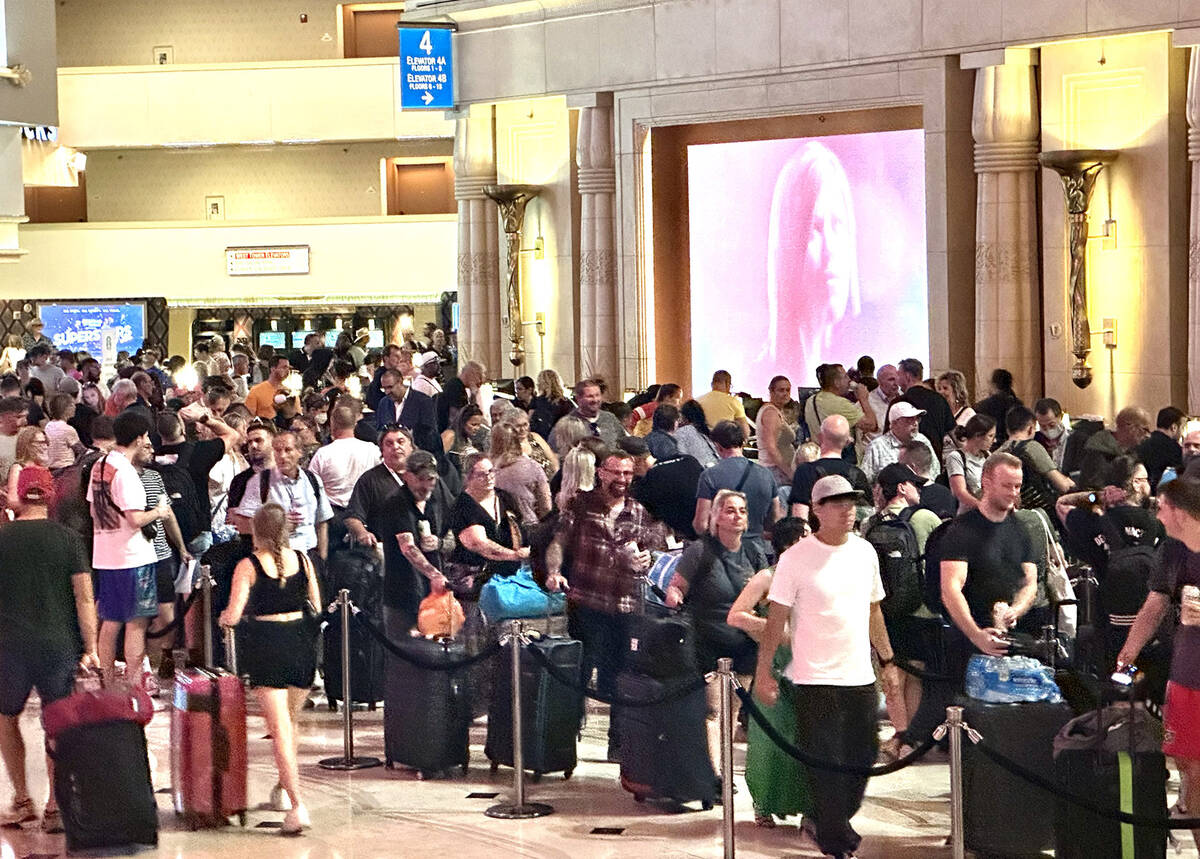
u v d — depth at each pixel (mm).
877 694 7254
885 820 7871
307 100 29125
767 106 18453
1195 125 15148
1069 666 7840
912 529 8938
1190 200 15742
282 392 15758
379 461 11133
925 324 17688
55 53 25031
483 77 21234
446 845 7699
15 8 24109
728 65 18719
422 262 28953
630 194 19844
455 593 9180
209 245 29438
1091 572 8773
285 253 29234
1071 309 16422
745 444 14828
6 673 7957
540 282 21328
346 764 9180
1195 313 15141
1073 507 9008
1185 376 15820
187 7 30984
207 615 10352
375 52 30375
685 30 19078
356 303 29234
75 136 29594
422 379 14922
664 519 10367
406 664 8984
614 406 13578
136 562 9867
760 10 18391
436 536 9562
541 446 11992
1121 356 16250
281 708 8039
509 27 20859
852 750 7191
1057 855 6785
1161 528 8523
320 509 10422
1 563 7895
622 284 20016
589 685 8789
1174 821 6332
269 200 31188
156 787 8781
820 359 18719
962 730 6898
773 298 19125
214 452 11289
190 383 16625
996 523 7355
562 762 8781
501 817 8133
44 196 31422
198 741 8102
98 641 9844
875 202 18094
